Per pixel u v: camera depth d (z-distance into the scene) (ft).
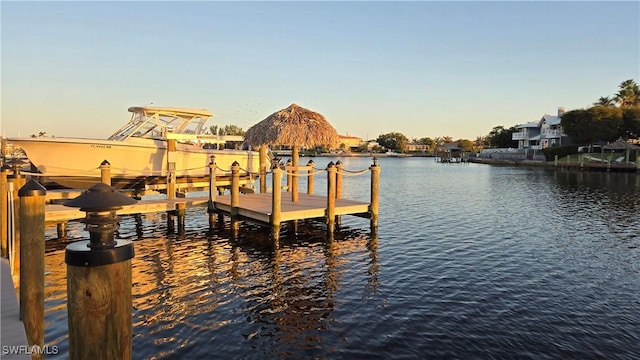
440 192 102.42
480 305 27.25
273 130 53.31
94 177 56.24
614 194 95.25
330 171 44.57
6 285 20.17
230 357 20.49
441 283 31.58
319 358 20.43
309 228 50.90
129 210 43.68
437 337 22.67
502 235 49.75
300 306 27.02
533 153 255.70
